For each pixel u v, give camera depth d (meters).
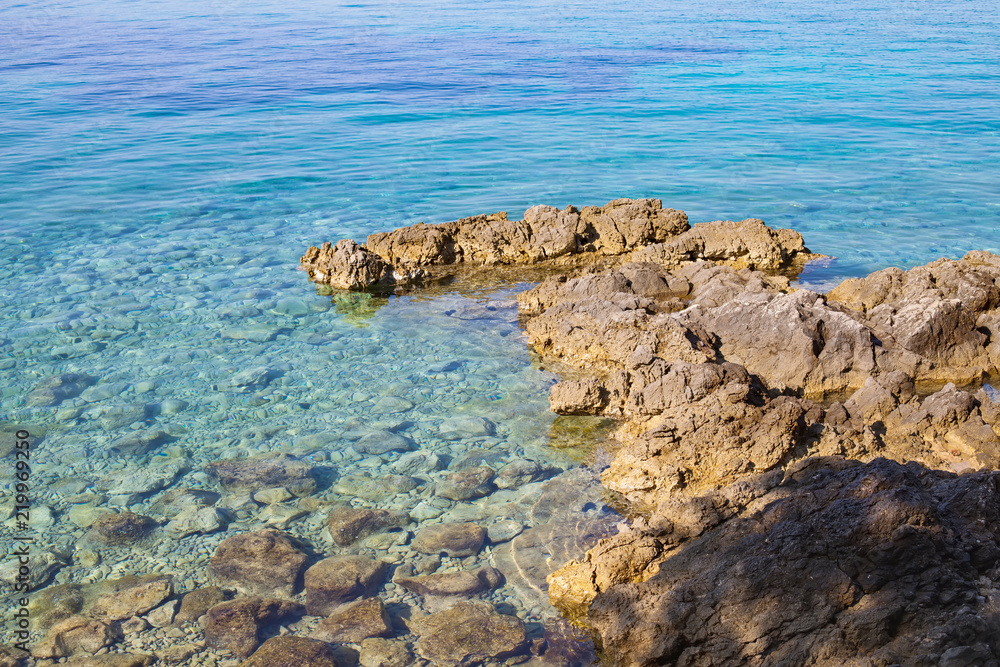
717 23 75.12
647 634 7.59
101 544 9.70
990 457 10.24
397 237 19.11
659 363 12.31
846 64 49.72
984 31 67.06
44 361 14.20
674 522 9.09
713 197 24.12
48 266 18.77
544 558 9.35
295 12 85.19
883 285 15.41
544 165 27.80
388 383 13.60
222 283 18.00
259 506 10.44
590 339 14.20
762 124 33.72
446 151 29.70
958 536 7.65
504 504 10.35
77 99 38.44
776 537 7.86
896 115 35.16
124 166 27.66
